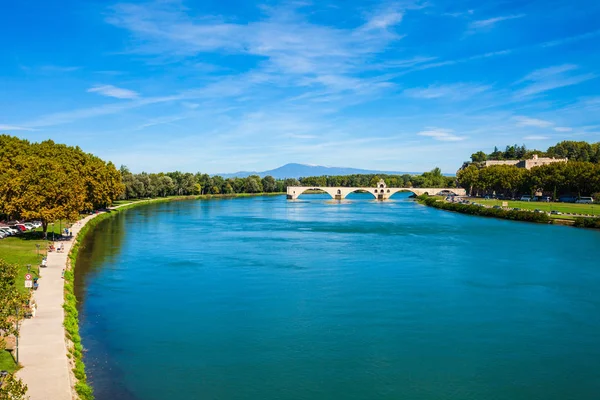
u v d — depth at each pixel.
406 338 54.72
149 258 96.75
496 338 55.09
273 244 117.19
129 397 39.94
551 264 93.94
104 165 180.62
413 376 45.72
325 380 44.56
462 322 60.06
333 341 53.59
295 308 64.75
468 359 49.53
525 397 42.44
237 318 60.50
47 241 97.81
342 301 68.06
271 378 44.69
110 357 47.72
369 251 107.56
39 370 36.56
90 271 83.69
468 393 42.84
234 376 44.91
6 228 104.75
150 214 197.38
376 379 44.97
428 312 63.66
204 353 49.75
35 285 58.88
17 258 76.62
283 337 54.44
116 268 86.88
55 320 47.94
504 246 115.31
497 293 72.88
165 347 50.94
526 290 74.81
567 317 62.31
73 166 145.50
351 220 180.50
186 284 76.25
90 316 59.81
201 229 146.38
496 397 42.34
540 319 61.50
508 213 180.38
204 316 61.06
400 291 73.62
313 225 161.25
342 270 87.44
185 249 108.19
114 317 59.72
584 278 82.44
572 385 44.69
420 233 139.62
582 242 122.00
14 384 27.22
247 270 86.69
